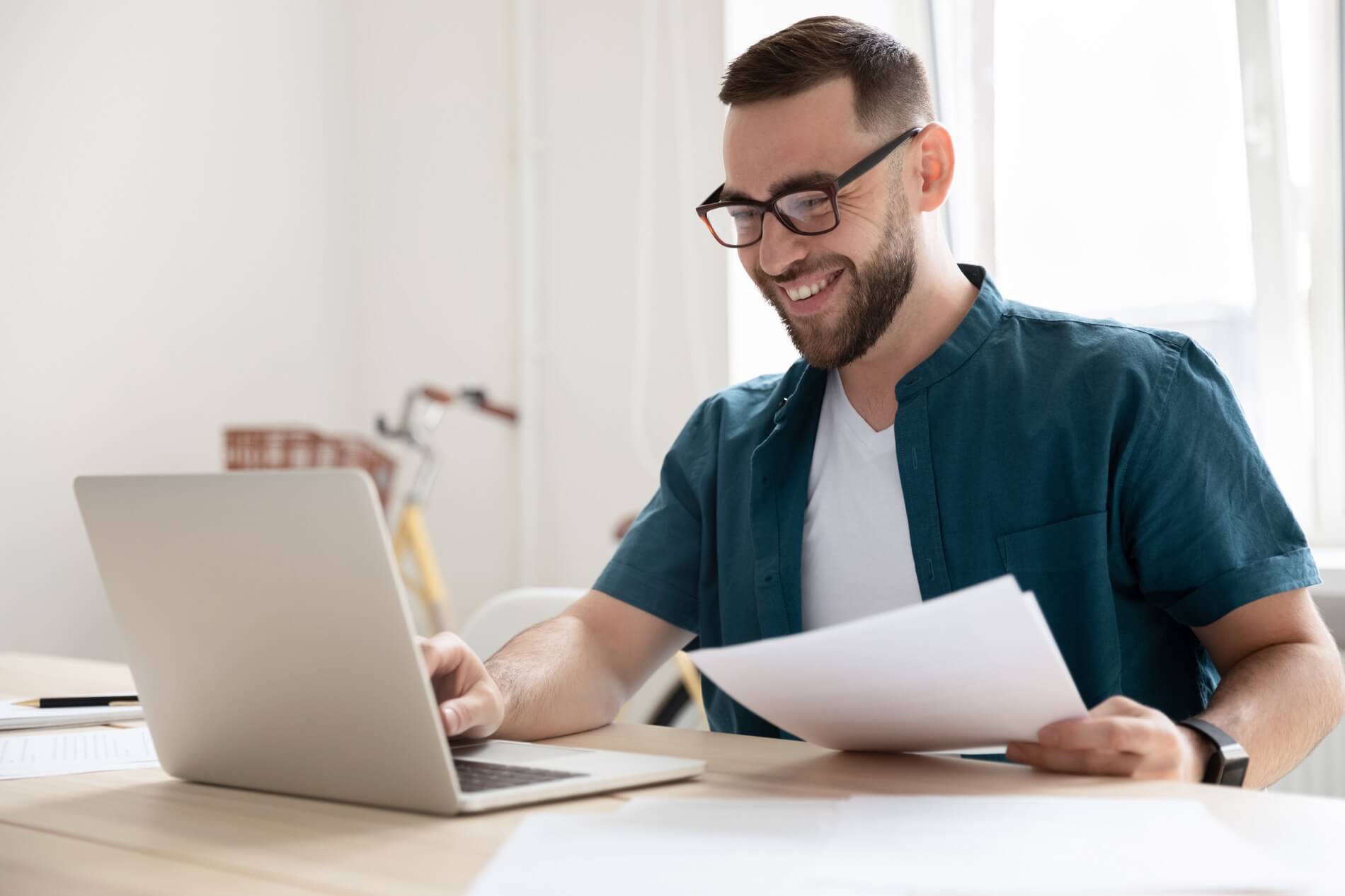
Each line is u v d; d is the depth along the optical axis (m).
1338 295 2.23
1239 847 0.63
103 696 1.29
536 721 1.08
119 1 3.02
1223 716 0.97
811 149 1.20
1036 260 2.48
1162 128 2.37
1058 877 0.59
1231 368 2.33
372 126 3.47
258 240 3.31
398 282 3.42
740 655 0.82
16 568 2.83
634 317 2.91
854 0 2.62
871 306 1.24
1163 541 1.17
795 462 1.33
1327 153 2.23
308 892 0.62
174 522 0.84
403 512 3.20
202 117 3.19
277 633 0.80
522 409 3.09
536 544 3.09
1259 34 2.25
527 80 3.09
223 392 3.22
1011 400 1.23
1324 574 2.00
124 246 3.03
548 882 0.61
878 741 0.91
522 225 3.08
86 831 0.76
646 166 2.89
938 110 2.56
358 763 0.80
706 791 0.82
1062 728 0.82
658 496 1.44
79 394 2.94
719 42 2.76
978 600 0.71
